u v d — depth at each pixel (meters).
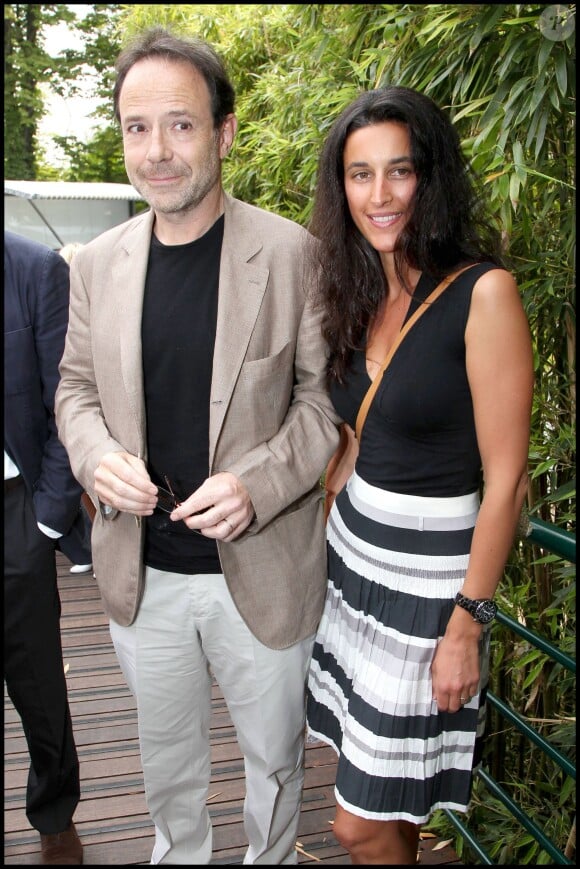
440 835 2.13
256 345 1.43
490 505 1.21
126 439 1.49
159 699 1.61
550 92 1.62
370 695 1.31
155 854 1.77
